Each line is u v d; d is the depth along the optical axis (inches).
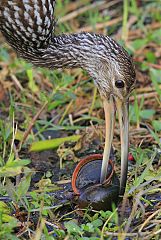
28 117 479.5
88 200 376.8
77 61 433.4
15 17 422.9
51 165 443.8
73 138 461.1
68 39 434.9
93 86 518.9
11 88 526.0
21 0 417.1
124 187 388.2
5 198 393.4
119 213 379.2
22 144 457.7
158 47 568.1
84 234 359.9
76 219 376.8
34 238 344.8
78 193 385.7
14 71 538.6
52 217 377.1
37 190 406.0
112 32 589.3
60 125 483.5
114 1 624.7
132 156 431.5
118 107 416.8
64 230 366.9
